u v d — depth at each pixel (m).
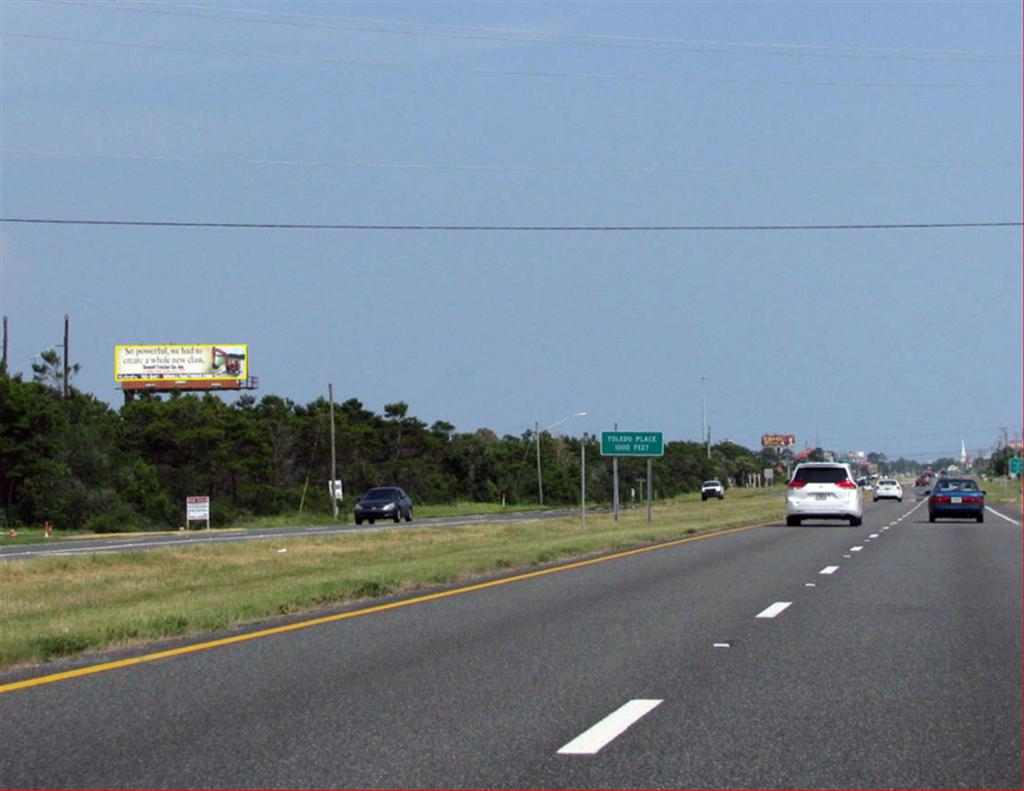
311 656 14.66
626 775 8.88
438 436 136.88
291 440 112.31
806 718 10.86
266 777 8.88
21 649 14.51
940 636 16.20
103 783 8.77
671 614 18.78
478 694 12.07
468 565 27.50
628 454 64.12
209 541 48.09
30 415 77.81
